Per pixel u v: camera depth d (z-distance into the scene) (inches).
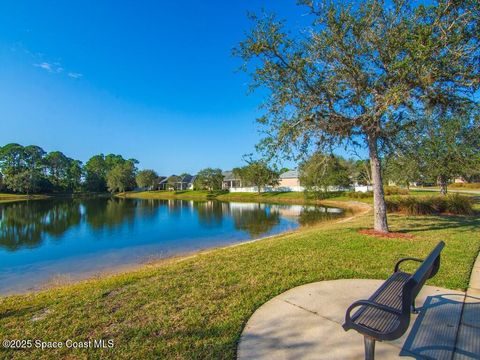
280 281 197.5
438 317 143.3
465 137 443.2
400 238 331.0
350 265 229.5
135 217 1103.0
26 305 176.6
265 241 390.3
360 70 322.3
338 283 192.1
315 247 293.7
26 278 373.4
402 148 382.0
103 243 607.8
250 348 120.6
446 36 237.1
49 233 745.6
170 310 157.6
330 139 366.9
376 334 99.0
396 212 629.3
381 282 193.2
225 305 162.2
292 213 1123.9
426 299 164.4
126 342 127.7
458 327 133.7
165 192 3316.9
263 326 138.1
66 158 3585.1
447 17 243.0
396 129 357.1
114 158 4660.4
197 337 129.6
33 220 1021.8
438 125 373.7
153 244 587.8
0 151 2913.4
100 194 3617.1
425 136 382.0
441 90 278.4
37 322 148.6
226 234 687.7
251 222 894.4
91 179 3646.7
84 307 165.3
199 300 169.8
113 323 145.0
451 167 587.2
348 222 560.1
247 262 247.4
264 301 166.7
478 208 641.0
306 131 351.6
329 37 316.2
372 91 312.3
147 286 196.5
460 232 363.3
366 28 305.4
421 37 242.4
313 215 1023.6
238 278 205.8
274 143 356.2
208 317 148.4
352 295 171.9
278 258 256.4
